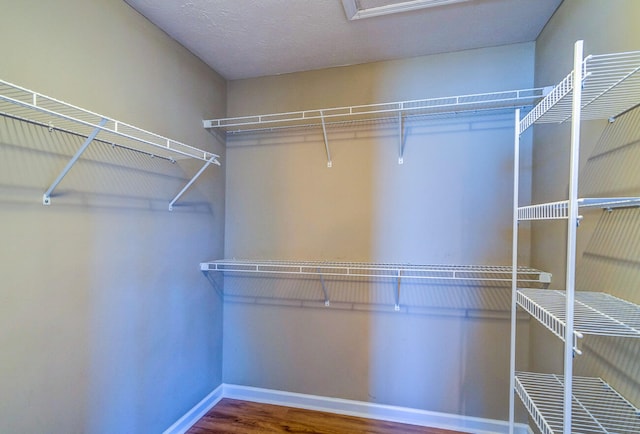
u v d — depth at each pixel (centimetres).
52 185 112
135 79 149
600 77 93
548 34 158
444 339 188
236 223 222
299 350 211
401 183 195
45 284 111
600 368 113
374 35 170
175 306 177
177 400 178
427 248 191
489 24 160
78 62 122
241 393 219
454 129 187
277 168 216
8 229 100
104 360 134
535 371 167
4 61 99
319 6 146
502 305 180
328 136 207
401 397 194
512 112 178
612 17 108
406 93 194
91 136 109
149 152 158
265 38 173
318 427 187
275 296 215
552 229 152
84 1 124
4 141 99
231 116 223
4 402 99
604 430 97
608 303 102
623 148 104
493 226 181
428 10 149
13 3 101
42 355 110
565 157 141
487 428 181
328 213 207
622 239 103
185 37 172
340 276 204
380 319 198
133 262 149
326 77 206
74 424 121
